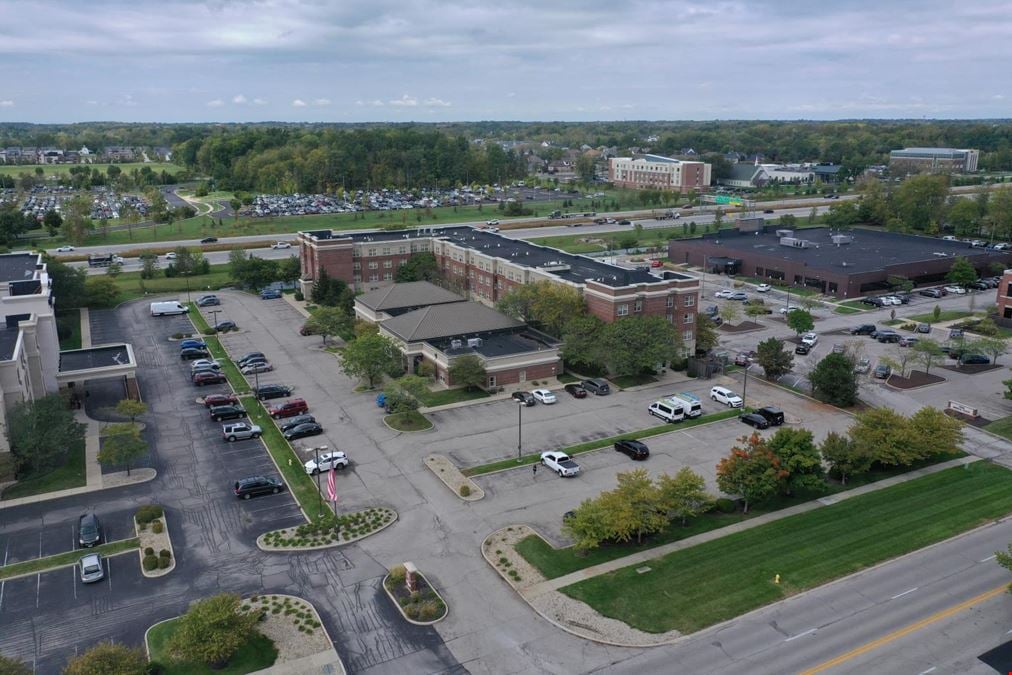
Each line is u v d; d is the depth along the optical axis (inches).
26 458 2797.7
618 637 1923.0
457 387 3814.0
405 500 2662.4
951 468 2896.2
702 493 2437.3
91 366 3656.5
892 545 2349.9
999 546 2340.1
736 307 5334.6
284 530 2468.0
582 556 2289.6
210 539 2417.6
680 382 3900.1
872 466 2925.7
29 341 3272.6
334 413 3499.0
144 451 2881.4
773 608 2037.4
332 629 1966.0
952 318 5147.6
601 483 2773.1
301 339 4736.7
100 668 1641.2
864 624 1968.5
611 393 3740.2
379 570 2235.5
